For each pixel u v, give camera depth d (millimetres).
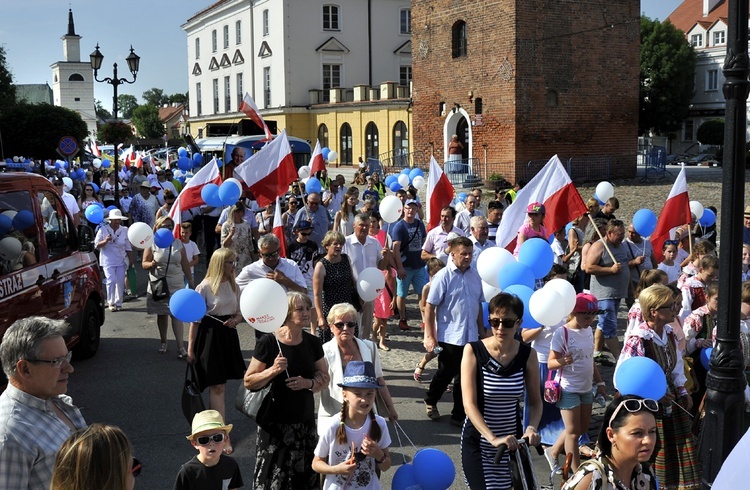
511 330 5117
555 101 31688
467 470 5191
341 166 48188
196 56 64000
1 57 48344
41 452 3629
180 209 11680
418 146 36469
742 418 5160
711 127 61250
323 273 8461
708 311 6656
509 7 30516
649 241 10289
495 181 30734
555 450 6289
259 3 52781
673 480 5641
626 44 32969
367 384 4684
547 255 6969
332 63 51625
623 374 4492
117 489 3053
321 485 5289
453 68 33750
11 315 7562
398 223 11477
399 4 53656
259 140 29734
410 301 14086
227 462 4824
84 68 82625
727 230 5098
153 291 10273
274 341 5477
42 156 31859
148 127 104812
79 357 10180
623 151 33531
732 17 5020
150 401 8531
